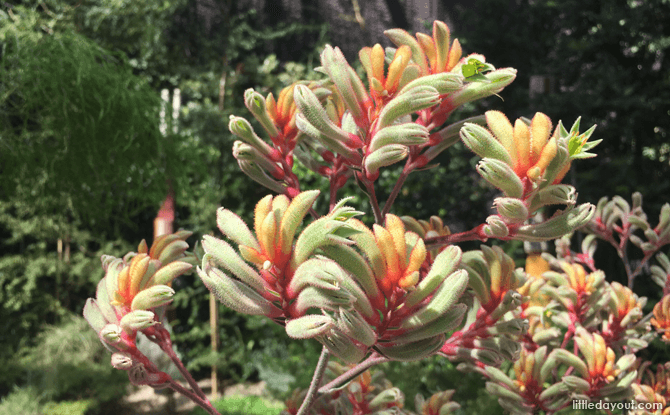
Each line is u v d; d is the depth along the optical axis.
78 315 2.05
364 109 0.32
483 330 0.36
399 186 0.37
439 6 2.37
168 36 2.07
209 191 1.90
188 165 1.68
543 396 0.45
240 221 0.28
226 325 2.05
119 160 1.35
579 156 0.29
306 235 0.27
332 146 0.32
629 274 0.67
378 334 0.28
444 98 0.34
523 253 1.55
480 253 0.38
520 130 0.29
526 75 1.93
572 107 1.56
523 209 0.28
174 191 1.61
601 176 1.56
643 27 1.60
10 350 1.89
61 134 1.26
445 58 0.34
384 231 0.27
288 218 0.27
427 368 1.11
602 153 1.64
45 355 1.81
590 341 0.46
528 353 0.47
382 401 0.45
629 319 0.52
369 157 0.30
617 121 1.59
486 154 0.28
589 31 1.79
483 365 0.47
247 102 0.35
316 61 2.22
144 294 0.34
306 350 1.65
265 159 0.37
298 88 0.31
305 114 0.31
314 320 0.25
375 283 0.28
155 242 0.40
